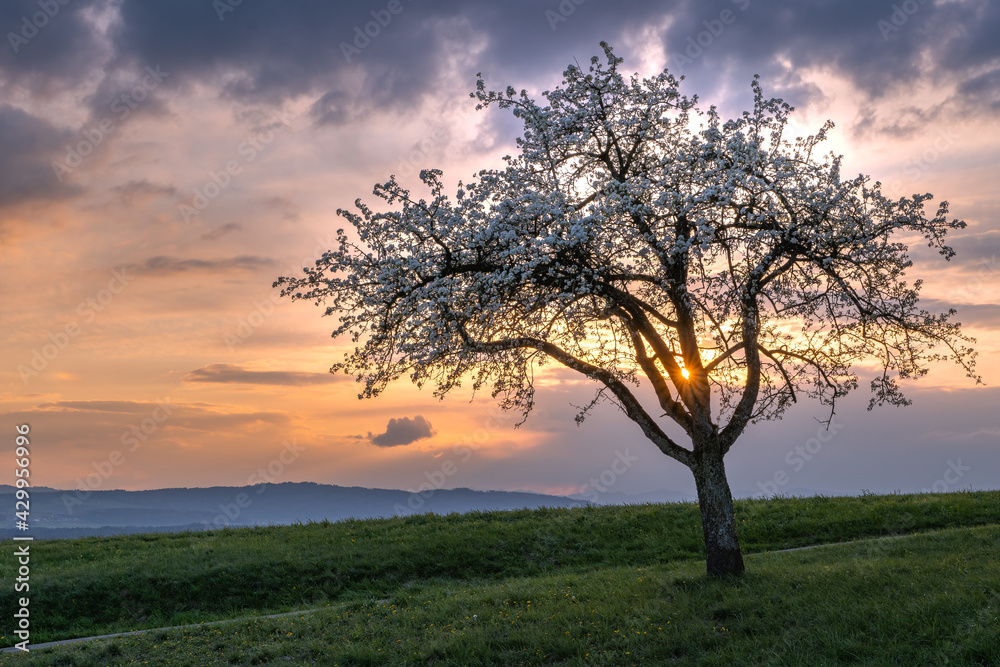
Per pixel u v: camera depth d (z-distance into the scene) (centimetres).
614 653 1130
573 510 2770
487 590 1723
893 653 972
